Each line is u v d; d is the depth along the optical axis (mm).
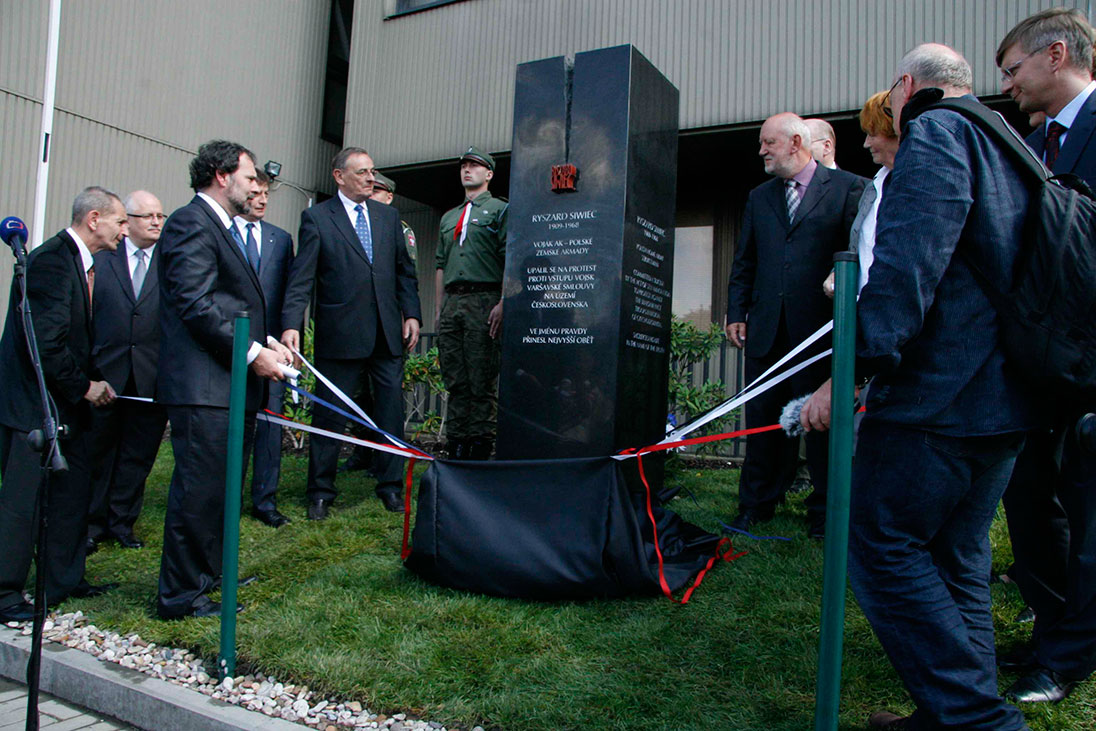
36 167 7441
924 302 1597
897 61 6453
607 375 3176
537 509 2793
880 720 1902
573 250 3291
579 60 3350
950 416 1653
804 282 3648
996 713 1626
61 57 7625
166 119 8570
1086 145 2414
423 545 2877
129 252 4098
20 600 2973
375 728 2039
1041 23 2486
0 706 2508
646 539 3096
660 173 3576
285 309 4145
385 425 4402
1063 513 2188
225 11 9203
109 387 3508
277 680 2322
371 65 8984
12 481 2963
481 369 5016
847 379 1585
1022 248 1642
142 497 4074
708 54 7180
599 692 2117
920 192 1627
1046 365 1594
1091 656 2025
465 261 5031
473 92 8352
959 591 1813
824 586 1586
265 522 4031
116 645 2666
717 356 6695
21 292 2375
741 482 3934
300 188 10148
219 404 2773
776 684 2146
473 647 2412
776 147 3684
